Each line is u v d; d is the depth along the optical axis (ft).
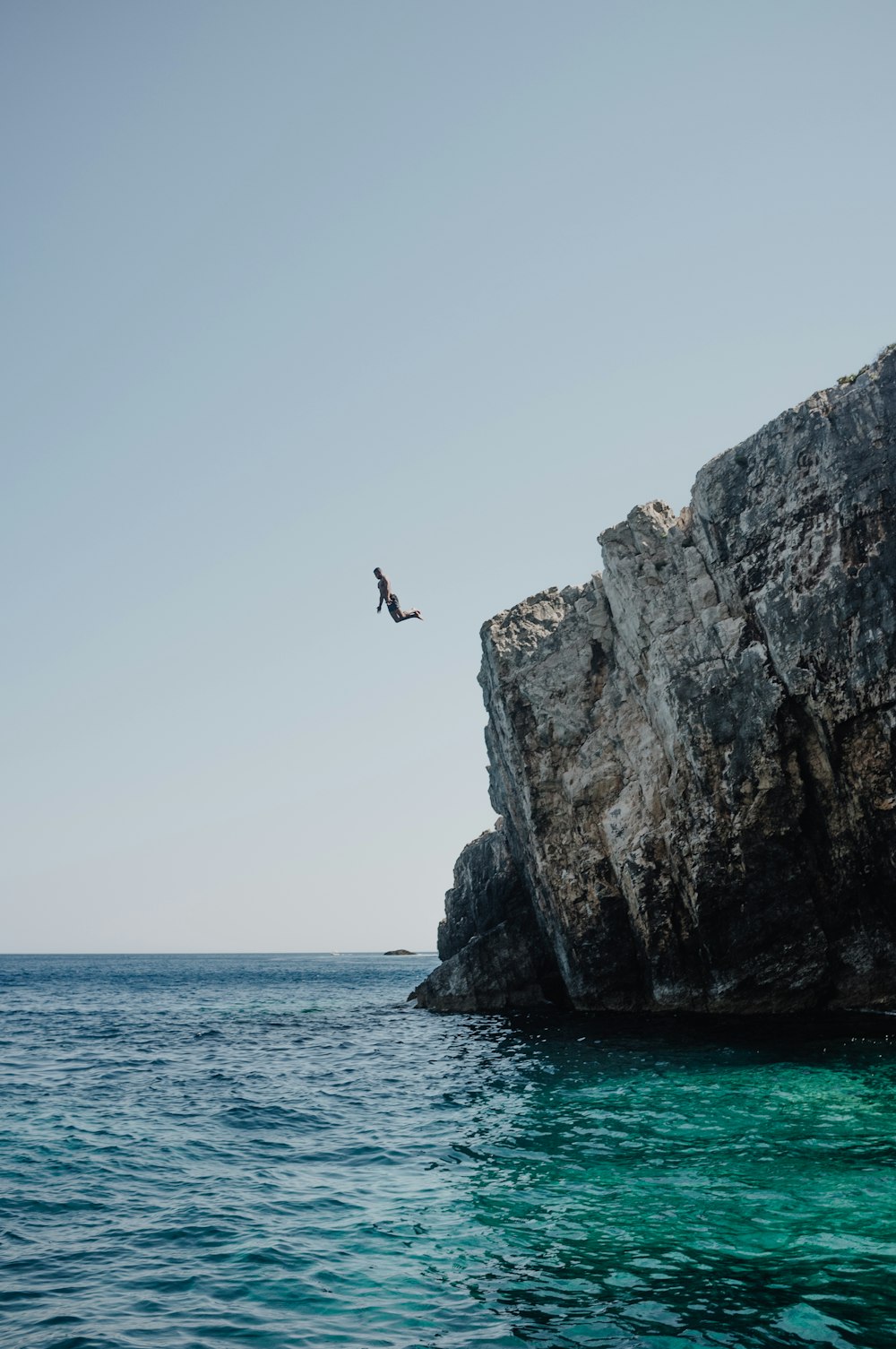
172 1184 52.13
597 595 130.11
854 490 94.73
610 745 123.54
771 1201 43.91
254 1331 32.99
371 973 453.58
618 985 119.55
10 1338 32.68
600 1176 49.83
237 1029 145.59
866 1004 95.30
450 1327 32.83
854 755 93.09
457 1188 49.73
